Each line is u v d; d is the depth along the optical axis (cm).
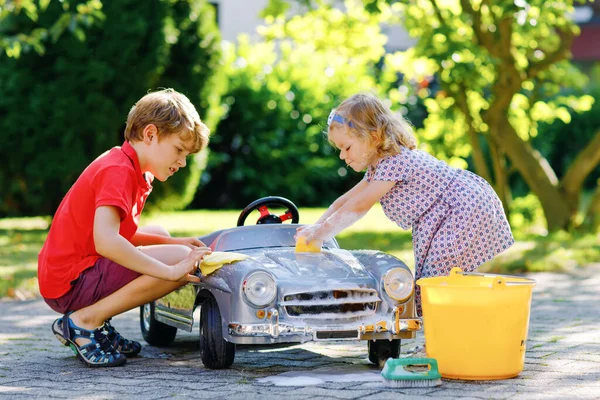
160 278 474
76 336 495
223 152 1966
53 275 496
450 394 400
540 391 405
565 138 2342
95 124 1357
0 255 1089
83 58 1349
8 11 1074
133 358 526
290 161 2011
